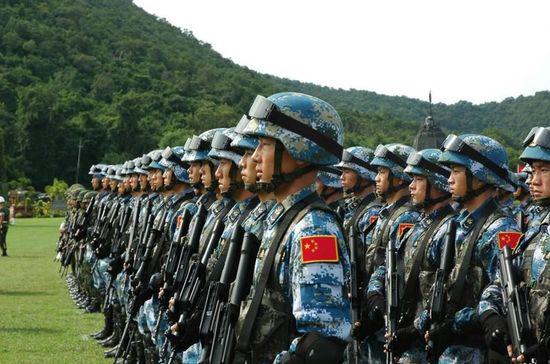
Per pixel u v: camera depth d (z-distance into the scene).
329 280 3.89
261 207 5.07
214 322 4.56
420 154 7.07
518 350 4.73
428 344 5.79
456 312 5.81
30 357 10.79
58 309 15.39
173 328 5.50
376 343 7.05
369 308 6.41
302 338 3.80
